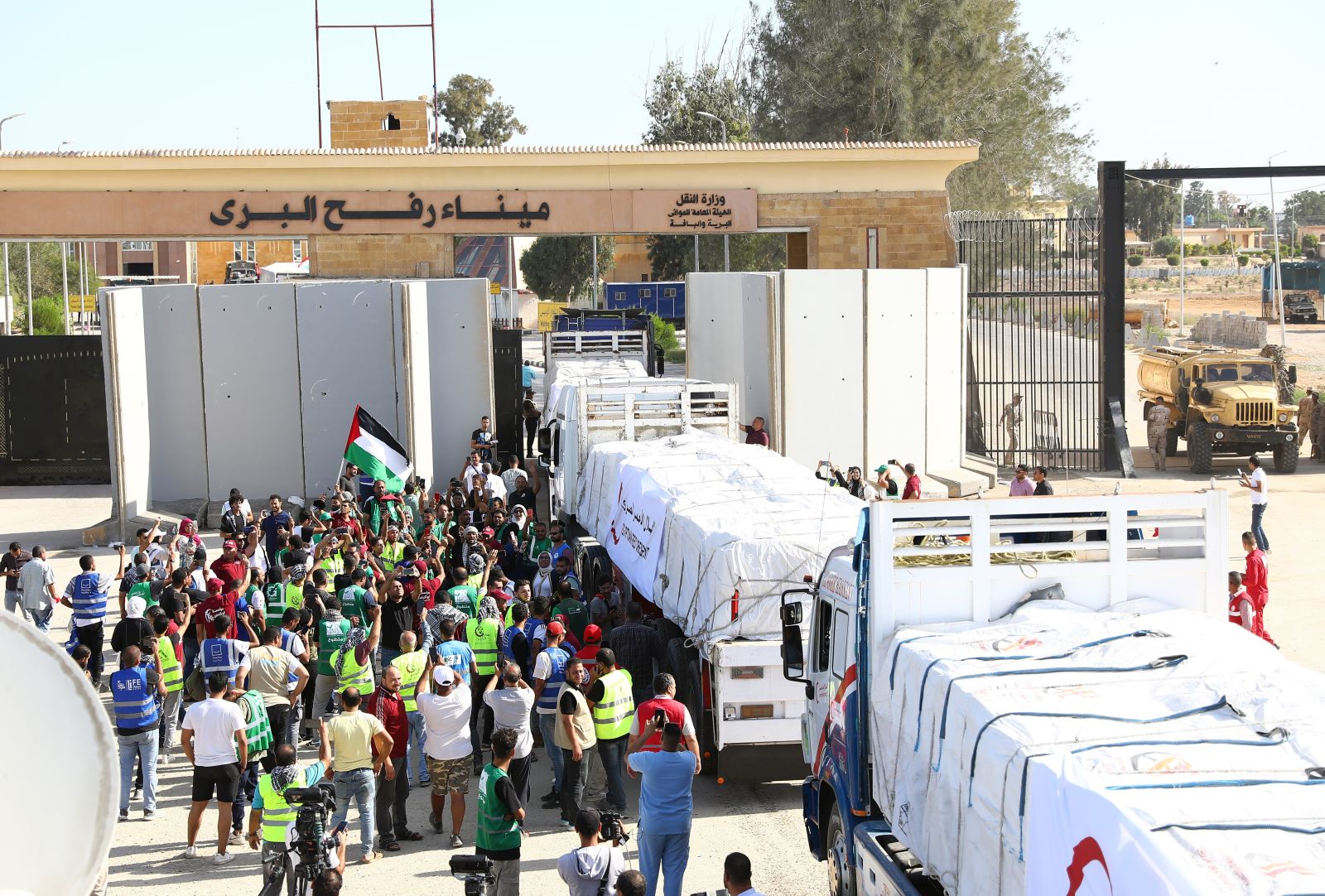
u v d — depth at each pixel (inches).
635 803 457.7
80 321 2642.7
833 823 342.3
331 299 1078.4
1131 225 5231.3
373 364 1086.4
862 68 2317.9
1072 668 253.8
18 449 1304.1
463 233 1344.7
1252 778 197.9
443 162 1323.8
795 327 981.2
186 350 1075.3
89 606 612.7
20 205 1299.2
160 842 429.4
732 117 2987.2
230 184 1316.4
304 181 1321.4
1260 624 596.1
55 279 3011.8
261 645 473.1
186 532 693.9
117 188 1305.4
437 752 423.2
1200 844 174.6
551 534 719.7
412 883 386.3
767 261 3088.1
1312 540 893.2
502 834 343.3
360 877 392.5
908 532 303.1
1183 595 309.4
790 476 574.9
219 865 407.2
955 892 241.8
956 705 246.1
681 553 495.5
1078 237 1256.8
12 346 1295.5
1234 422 1170.0
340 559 617.6
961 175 2368.4
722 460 625.3
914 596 300.2
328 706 533.6
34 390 1300.4
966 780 236.2
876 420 1005.2
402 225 1334.9
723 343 1085.8
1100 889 188.1
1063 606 300.5
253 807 400.8
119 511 983.0
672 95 3073.3
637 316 1887.3
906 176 1380.4
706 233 1369.3
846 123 2331.4
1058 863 199.9
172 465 1083.3
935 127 2324.1
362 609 528.7
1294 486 1116.5
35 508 1168.8
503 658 491.8
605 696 429.1
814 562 444.8
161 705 489.7
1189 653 257.9
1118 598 307.7
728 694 434.9
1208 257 4948.3
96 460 1310.3
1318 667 588.1
